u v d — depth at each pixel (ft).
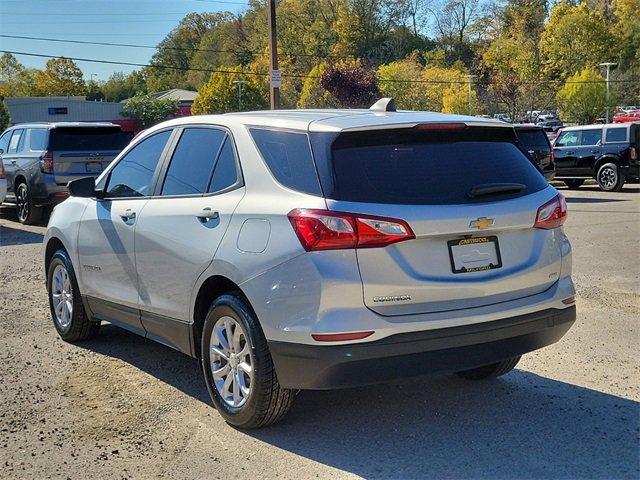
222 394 14.83
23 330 22.21
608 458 13.26
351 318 12.56
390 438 14.17
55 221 21.01
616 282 28.22
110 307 18.60
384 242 12.73
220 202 14.88
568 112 196.13
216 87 233.55
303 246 12.82
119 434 14.52
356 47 321.93
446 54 337.31
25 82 381.40
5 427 14.89
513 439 14.08
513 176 14.58
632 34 255.29
